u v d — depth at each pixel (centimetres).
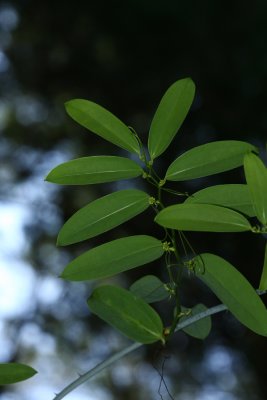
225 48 437
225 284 97
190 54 441
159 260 369
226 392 416
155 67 443
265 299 297
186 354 414
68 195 450
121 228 403
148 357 431
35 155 470
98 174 97
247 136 434
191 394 421
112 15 445
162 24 439
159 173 398
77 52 449
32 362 459
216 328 403
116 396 445
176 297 101
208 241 390
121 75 446
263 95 431
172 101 97
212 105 432
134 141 98
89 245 427
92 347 452
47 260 458
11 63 463
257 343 399
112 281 414
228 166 98
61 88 457
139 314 101
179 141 422
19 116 468
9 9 457
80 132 452
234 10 436
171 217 92
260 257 393
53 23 451
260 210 92
